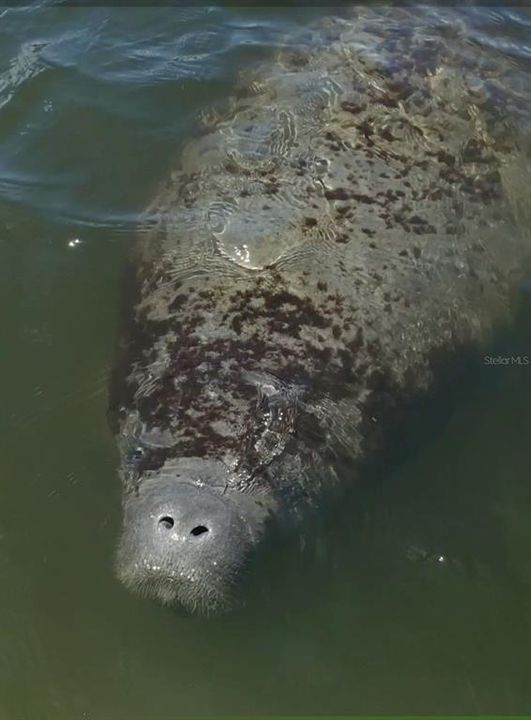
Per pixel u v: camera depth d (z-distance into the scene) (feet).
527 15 13.66
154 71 13.46
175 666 9.80
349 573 10.09
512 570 10.17
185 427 9.87
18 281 11.71
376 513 10.32
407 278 10.69
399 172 11.27
